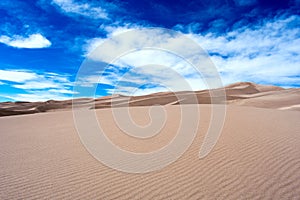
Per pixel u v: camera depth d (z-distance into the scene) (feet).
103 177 10.76
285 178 9.78
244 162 11.76
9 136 23.70
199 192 9.02
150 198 8.71
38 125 31.53
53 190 9.54
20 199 8.89
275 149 13.65
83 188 9.64
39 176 11.10
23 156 14.90
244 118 26.04
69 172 11.50
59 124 30.42
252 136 17.01
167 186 9.64
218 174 10.53
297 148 13.73
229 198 8.48
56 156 14.46
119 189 9.50
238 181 9.75
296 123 23.18
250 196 8.54
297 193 8.57
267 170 10.66
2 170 12.20
